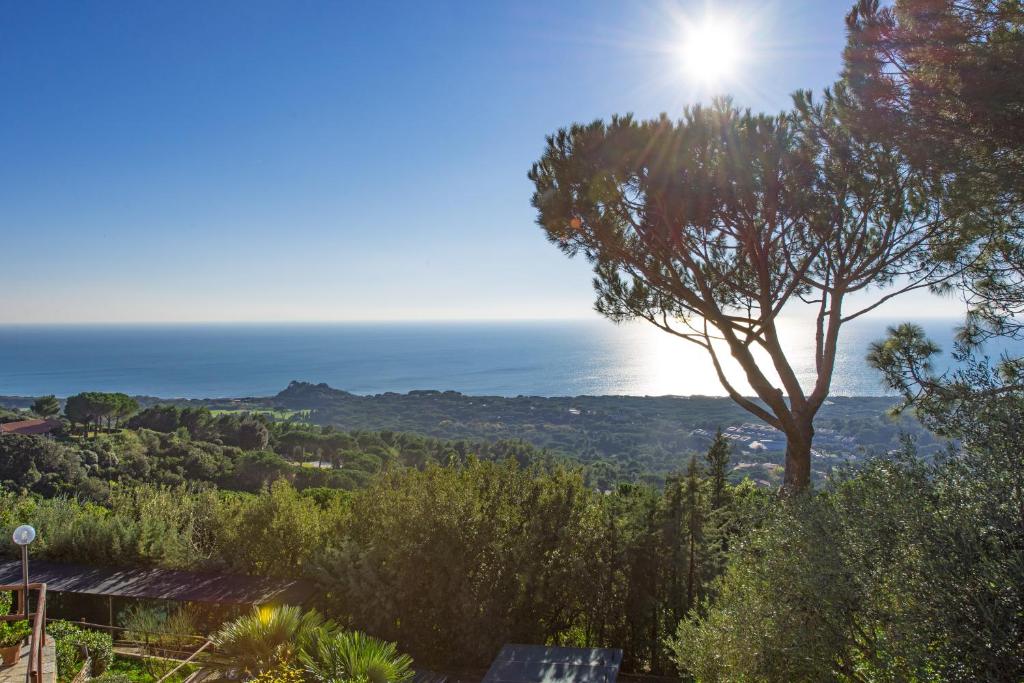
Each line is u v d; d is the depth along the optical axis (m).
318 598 10.61
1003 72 5.55
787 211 7.85
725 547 9.63
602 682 7.47
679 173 7.83
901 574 4.11
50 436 53.50
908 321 7.27
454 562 9.76
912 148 6.50
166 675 8.57
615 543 9.88
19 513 14.53
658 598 9.62
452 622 9.73
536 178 8.79
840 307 8.45
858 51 6.45
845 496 4.97
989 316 6.80
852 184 7.25
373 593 9.91
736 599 5.56
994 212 6.21
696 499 9.78
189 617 10.32
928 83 6.21
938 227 7.34
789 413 8.48
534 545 9.88
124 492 15.18
